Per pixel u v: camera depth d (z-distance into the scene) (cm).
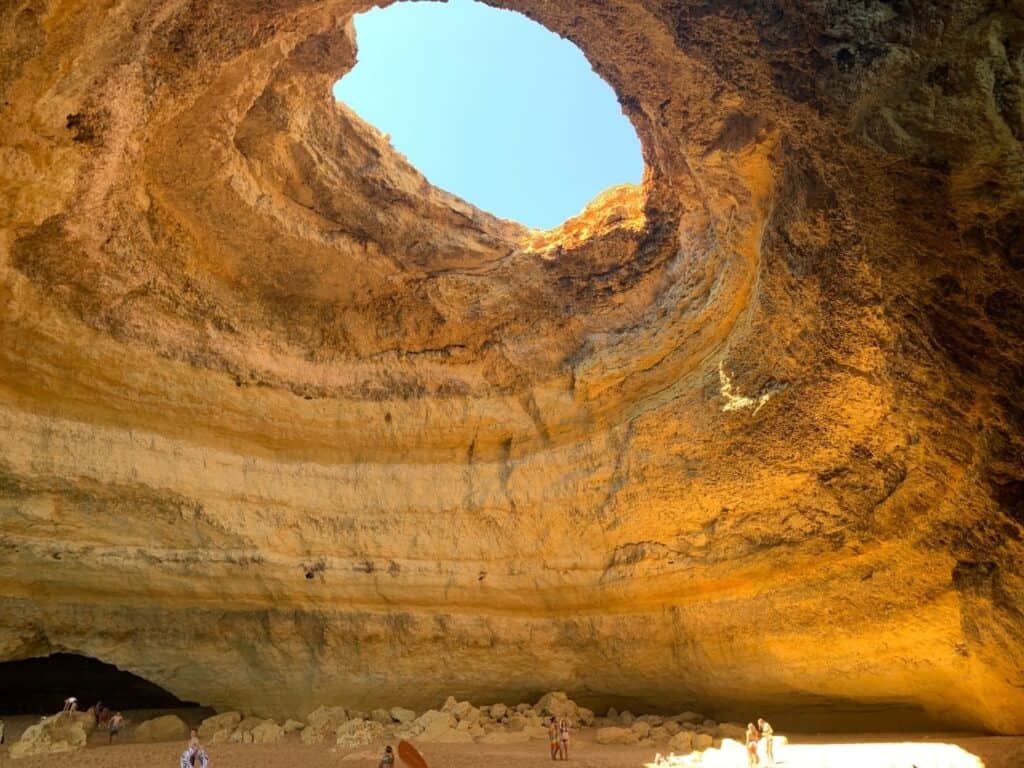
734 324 1360
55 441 1351
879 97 888
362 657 1492
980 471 1052
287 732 1433
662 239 1484
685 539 1433
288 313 1552
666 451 1431
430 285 1569
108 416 1411
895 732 1298
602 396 1529
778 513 1345
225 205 1352
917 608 1177
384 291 1568
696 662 1417
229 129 1247
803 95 961
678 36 1032
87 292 1313
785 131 1041
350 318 1584
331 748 1298
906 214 960
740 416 1331
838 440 1251
